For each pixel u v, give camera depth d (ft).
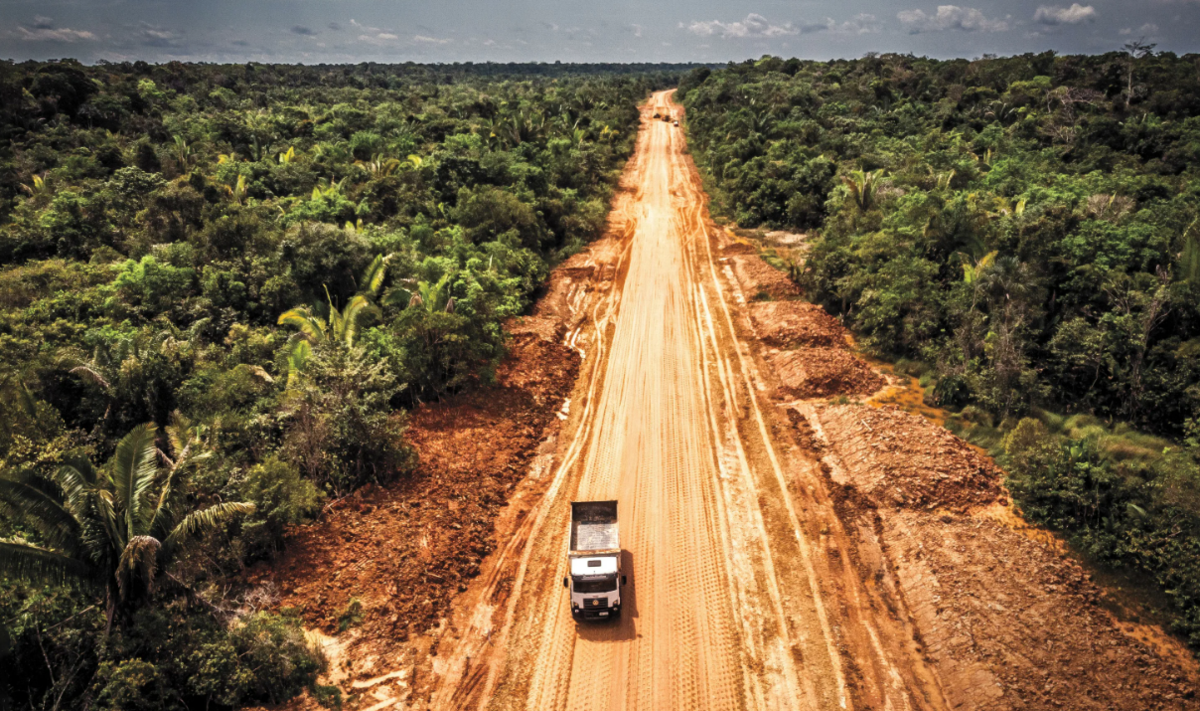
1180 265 93.45
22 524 53.47
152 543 49.73
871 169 190.08
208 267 112.37
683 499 79.15
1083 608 59.77
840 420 91.04
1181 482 67.05
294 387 82.84
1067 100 216.95
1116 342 89.86
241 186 156.04
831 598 64.69
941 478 77.10
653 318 130.00
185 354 85.87
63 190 148.36
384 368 89.56
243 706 52.80
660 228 185.16
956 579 62.69
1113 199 124.06
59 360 82.07
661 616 62.95
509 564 69.56
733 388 104.73
